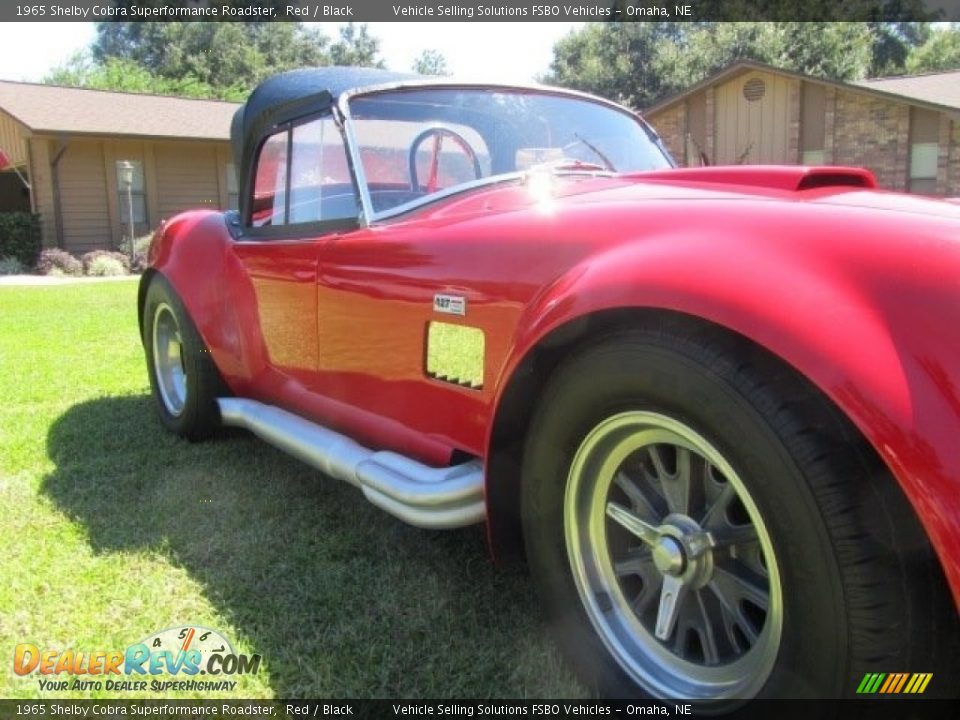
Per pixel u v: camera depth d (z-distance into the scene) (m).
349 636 2.07
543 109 3.04
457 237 2.05
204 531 2.72
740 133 16.67
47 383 5.04
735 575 1.56
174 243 3.64
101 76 36.25
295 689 1.88
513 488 1.96
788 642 1.37
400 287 2.16
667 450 1.66
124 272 17.39
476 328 1.94
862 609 1.27
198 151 19.52
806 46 36.41
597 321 1.62
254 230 3.04
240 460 3.44
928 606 1.28
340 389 2.48
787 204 1.65
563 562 1.80
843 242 1.42
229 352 3.18
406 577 2.37
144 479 3.22
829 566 1.29
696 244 1.54
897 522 1.28
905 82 16.39
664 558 1.64
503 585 2.31
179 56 47.25
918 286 1.31
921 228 1.43
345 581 2.36
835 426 1.32
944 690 1.31
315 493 3.04
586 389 1.65
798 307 1.34
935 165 14.57
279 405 2.98
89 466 3.39
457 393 2.02
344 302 2.38
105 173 18.39
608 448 1.70
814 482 1.30
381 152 2.63
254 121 2.97
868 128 15.15
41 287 12.83
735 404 1.39
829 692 1.32
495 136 2.93
